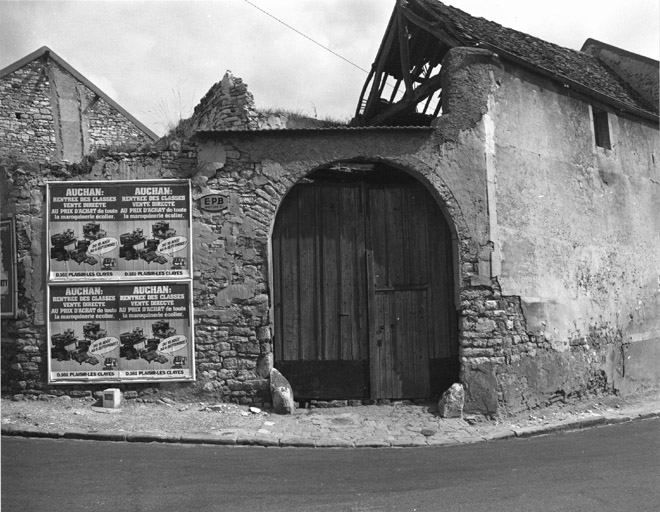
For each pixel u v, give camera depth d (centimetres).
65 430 763
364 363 959
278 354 945
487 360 926
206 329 909
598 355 1105
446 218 961
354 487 585
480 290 941
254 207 925
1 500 527
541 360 993
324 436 793
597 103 1179
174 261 911
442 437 816
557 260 1052
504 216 978
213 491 564
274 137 935
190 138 930
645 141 1302
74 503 523
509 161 1001
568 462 687
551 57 1241
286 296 954
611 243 1173
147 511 509
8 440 739
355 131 938
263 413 878
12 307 908
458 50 980
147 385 901
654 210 1302
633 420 980
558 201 1072
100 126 1834
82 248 908
